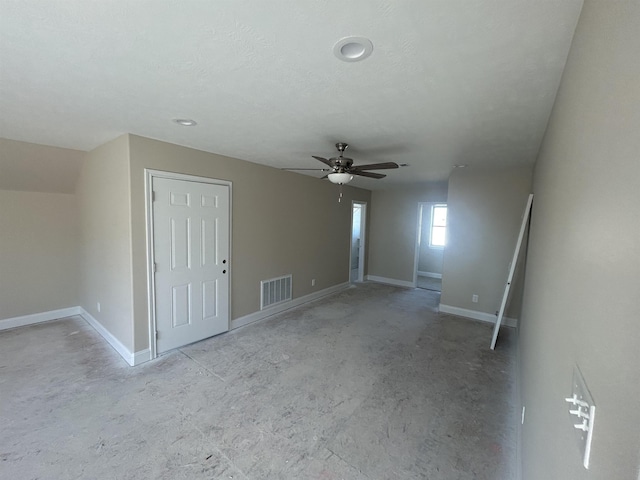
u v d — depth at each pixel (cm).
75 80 176
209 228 365
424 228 866
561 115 144
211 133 279
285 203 481
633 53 48
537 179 300
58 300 430
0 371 291
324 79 171
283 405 251
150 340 317
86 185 381
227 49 142
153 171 305
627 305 44
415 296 606
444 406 254
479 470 190
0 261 384
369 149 325
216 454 198
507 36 126
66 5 113
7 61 155
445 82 171
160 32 130
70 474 180
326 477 183
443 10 111
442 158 365
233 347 354
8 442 203
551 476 95
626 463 41
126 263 304
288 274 499
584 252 76
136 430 217
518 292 438
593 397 59
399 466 192
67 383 273
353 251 793
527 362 212
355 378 295
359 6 110
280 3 110
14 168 354
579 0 102
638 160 43
